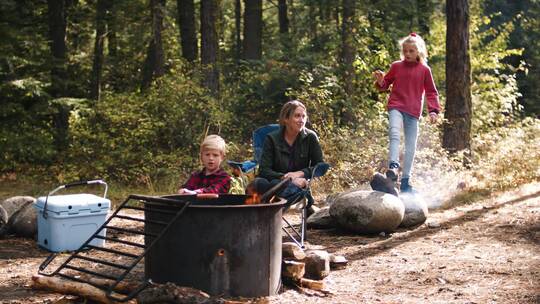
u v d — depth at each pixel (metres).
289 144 5.65
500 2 26.36
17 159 16.33
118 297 4.11
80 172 13.27
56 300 4.23
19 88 16.12
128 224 7.91
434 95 7.74
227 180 5.08
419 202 7.42
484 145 11.90
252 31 20.50
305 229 6.41
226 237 4.13
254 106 16.89
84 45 21.16
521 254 5.69
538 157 10.76
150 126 13.13
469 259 5.58
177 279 4.17
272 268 4.32
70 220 6.20
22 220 6.98
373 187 7.51
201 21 16.58
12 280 5.02
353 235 6.95
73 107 17.22
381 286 4.77
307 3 18.41
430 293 4.53
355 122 13.50
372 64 15.81
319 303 4.27
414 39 7.62
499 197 8.99
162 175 12.91
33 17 17.92
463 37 11.64
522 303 4.18
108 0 18.83
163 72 16.83
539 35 25.25
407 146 7.75
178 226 4.16
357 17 16.95
